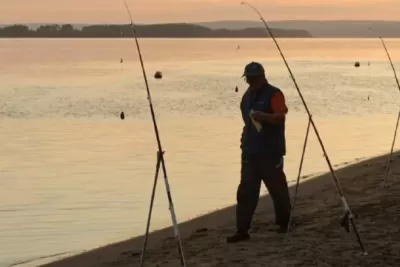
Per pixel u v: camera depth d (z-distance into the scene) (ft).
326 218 32.09
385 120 109.60
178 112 122.31
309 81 210.59
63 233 39.63
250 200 27.81
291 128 96.68
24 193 52.39
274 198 28.12
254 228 30.86
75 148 77.66
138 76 232.32
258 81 26.45
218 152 73.56
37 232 40.16
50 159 69.77
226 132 93.15
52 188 54.29
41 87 181.06
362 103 140.97
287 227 28.96
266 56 500.33
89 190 53.21
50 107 129.08
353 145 78.28
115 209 46.19
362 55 561.02
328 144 79.00
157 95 158.30
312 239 27.76
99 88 179.01
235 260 25.16
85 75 240.73
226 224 35.96
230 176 58.54
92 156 71.56
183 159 68.64
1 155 72.43
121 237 37.88
